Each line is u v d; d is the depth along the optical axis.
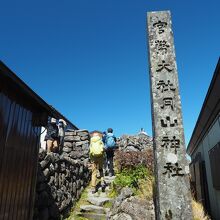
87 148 12.05
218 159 6.71
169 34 6.25
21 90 4.95
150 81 6.01
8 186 4.75
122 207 6.64
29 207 5.52
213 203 8.02
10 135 4.83
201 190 9.06
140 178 8.28
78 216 7.40
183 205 5.02
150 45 6.18
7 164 4.72
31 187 5.63
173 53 6.08
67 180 7.95
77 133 12.29
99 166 9.37
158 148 5.39
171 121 5.54
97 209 7.52
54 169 6.98
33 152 5.81
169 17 6.41
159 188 5.15
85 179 10.05
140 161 9.95
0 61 3.91
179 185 5.14
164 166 5.27
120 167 10.42
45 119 6.32
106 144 10.32
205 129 8.54
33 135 5.85
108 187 9.21
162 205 5.04
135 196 6.99
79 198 8.68
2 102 4.57
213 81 5.49
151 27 6.36
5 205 4.66
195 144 11.45
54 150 8.82
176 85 5.81
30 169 5.62
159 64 5.99
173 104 5.66
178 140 5.42
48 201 6.46
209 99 6.36
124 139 15.99
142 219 6.32
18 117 5.17
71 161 8.37
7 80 4.57
